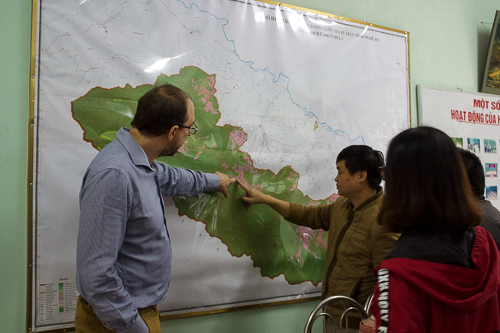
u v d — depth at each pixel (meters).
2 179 1.16
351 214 1.25
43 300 1.17
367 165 1.18
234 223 1.46
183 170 1.27
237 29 1.48
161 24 1.35
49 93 1.19
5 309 1.15
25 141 1.19
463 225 0.62
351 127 1.71
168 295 1.34
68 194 1.21
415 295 0.59
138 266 0.95
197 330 1.40
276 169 1.55
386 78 1.82
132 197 0.91
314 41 1.64
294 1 1.64
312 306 1.63
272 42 1.55
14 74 1.18
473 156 1.14
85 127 1.24
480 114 2.12
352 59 1.73
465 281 0.58
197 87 1.40
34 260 1.17
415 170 0.64
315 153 1.63
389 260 0.63
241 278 1.47
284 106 1.57
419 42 1.97
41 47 1.19
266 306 1.51
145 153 1.01
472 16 2.17
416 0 1.97
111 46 1.27
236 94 1.47
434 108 1.97
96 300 0.84
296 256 1.58
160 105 0.95
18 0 1.18
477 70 2.18
